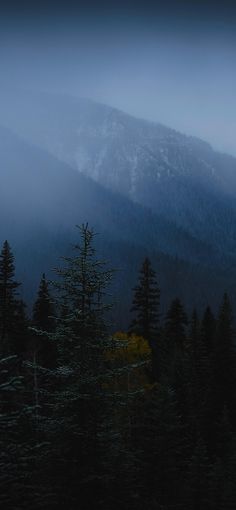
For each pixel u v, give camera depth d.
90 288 14.27
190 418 38.78
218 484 26.41
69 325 14.40
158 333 48.59
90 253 14.68
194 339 49.62
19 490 12.65
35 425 13.31
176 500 25.45
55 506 13.16
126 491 14.36
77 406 13.70
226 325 45.41
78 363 14.02
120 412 21.38
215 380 42.81
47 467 13.48
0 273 38.94
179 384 40.75
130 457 14.66
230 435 36.59
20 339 39.25
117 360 32.66
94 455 13.51
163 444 26.78
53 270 14.54
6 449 11.62
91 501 13.32
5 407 14.16
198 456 27.38
